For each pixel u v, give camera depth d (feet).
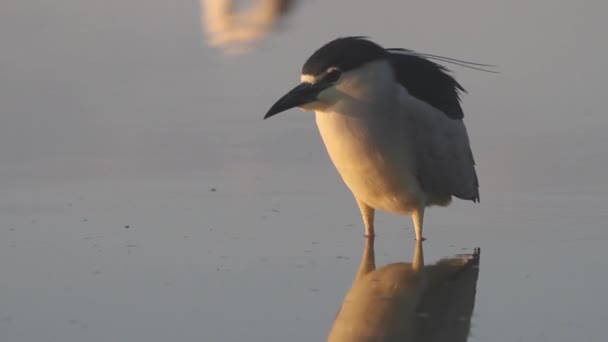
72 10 67.21
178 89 55.36
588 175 43.32
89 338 29.12
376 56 36.04
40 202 41.39
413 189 37.29
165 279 33.78
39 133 49.57
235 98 54.29
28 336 29.25
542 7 65.00
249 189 42.65
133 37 62.80
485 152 46.16
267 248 36.65
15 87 55.47
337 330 29.71
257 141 48.65
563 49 58.80
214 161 46.01
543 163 44.73
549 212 39.86
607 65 56.59
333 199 41.68
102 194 42.24
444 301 32.04
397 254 36.47
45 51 60.44
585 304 31.14
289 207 40.78
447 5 65.51
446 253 36.42
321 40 60.85
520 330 29.32
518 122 49.90
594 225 38.34
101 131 49.90
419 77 37.88
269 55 59.62
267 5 63.93
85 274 34.19
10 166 45.68
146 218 39.58
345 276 34.19
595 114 50.60
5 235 37.86
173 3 68.28
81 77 56.85
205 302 31.83
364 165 36.55
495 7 65.00
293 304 31.71
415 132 36.99
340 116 36.09
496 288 32.81
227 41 61.52
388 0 66.69
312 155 46.88
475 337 28.94
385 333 29.84
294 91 35.94
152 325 30.01
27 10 67.10
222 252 36.22
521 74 55.93
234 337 29.14
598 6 64.90
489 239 37.52
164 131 49.83
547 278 33.50
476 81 55.47
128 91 55.47
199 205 40.91
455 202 41.86
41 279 33.76
